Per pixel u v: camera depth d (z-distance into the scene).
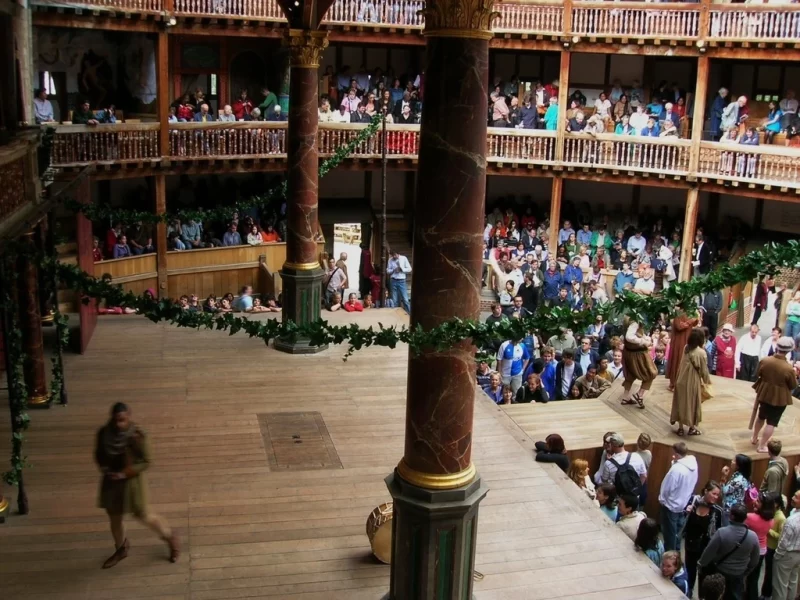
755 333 18.52
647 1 24.27
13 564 9.03
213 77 25.81
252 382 14.47
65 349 15.63
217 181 25.80
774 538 11.37
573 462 11.96
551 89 25.80
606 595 9.02
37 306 12.85
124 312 18.36
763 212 26.08
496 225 26.47
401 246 28.42
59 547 9.38
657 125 24.70
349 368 15.35
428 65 7.38
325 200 28.45
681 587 9.56
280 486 10.94
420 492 7.96
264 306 20.88
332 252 28.08
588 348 16.47
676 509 12.20
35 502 10.26
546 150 25.06
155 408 13.20
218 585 8.84
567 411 15.04
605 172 24.75
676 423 14.54
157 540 9.62
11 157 11.03
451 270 7.57
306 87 15.38
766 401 13.50
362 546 9.68
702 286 7.02
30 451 11.54
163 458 11.55
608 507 11.45
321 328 7.82
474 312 7.73
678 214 27.25
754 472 13.63
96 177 21.16
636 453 12.38
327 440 12.34
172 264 23.11
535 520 10.41
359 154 24.58
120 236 22.48
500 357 16.27
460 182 7.43
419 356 7.79
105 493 8.87
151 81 24.30
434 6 7.17
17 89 14.33
